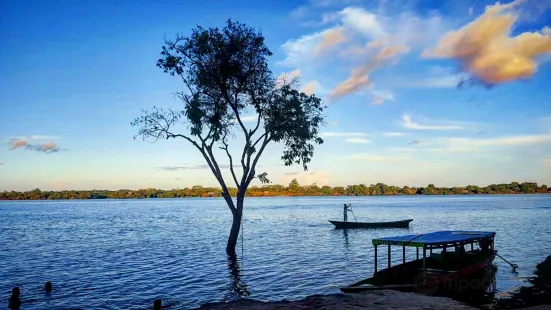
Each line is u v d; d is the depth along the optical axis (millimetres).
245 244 41594
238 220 34188
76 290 22266
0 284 24016
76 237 51562
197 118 32688
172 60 32812
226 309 15633
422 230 56344
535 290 20969
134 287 22906
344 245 40344
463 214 95312
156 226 68750
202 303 19469
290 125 33906
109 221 83375
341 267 28219
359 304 15508
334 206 160250
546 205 142375
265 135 34312
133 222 79625
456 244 21750
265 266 28859
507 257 31938
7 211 138750
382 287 18578
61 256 35031
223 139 34750
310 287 22469
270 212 113625
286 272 26594
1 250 39312
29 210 148125
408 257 32219
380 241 21234
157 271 27500
